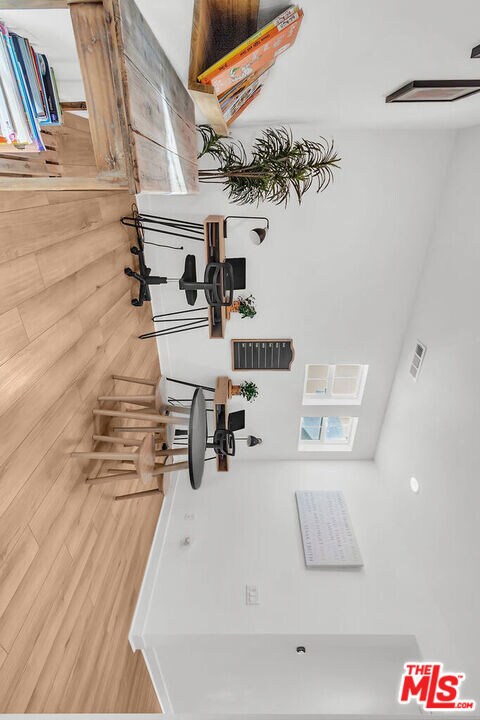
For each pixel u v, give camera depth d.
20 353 1.97
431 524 3.79
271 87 2.12
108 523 2.98
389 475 4.95
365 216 4.08
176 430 3.47
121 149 1.18
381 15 1.27
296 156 3.65
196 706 4.48
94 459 2.69
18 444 1.93
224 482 5.20
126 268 3.43
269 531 4.55
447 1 1.16
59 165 1.42
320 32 1.42
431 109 2.62
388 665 3.85
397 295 4.46
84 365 2.65
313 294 4.47
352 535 4.41
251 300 4.50
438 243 3.98
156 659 3.89
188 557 4.27
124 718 1.29
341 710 4.29
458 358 3.48
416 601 3.81
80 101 1.72
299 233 4.17
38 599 2.06
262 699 4.34
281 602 3.83
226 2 1.37
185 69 1.94
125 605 3.36
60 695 2.23
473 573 3.03
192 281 3.49
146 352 4.18
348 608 3.78
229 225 4.14
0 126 1.07
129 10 1.15
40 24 1.28
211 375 4.98
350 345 4.76
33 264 2.09
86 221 2.74
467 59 1.66
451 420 3.53
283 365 4.82
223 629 3.60
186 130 2.36
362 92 2.21
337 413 5.22
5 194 1.87
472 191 3.43
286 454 5.55
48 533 2.17
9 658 1.82
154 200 4.05
